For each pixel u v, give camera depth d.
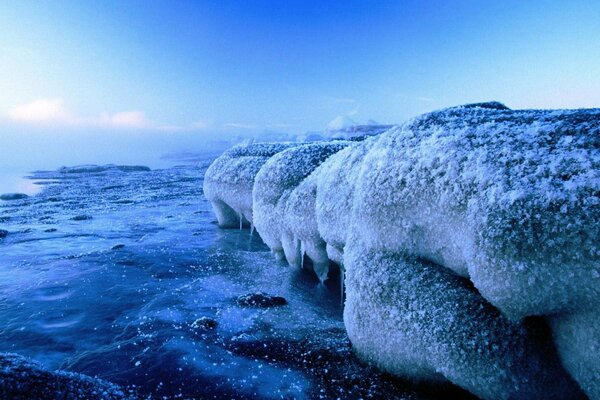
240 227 9.73
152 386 3.17
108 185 24.05
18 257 7.55
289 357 3.63
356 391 3.06
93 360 3.63
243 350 3.78
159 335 4.12
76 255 7.59
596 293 2.21
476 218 2.64
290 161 7.22
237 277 6.22
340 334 4.09
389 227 3.46
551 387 2.56
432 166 3.14
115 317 4.66
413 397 2.99
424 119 3.63
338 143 7.74
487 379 2.60
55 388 2.59
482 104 4.31
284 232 6.65
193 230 9.98
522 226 2.38
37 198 18.11
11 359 2.68
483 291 2.61
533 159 2.58
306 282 6.04
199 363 3.51
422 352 2.91
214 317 4.60
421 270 3.20
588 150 2.39
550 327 2.59
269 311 4.82
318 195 5.60
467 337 2.71
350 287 3.70
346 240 4.44
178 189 20.69
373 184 3.63
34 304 5.11
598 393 2.30
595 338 2.26
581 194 2.26
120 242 8.78
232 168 9.41
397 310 3.15
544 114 2.92
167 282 5.96
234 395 3.03
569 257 2.24
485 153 2.85
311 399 2.97
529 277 2.35
